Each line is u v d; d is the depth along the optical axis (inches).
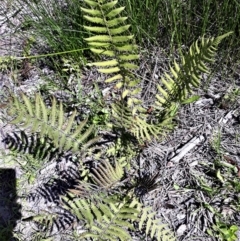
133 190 56.2
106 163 54.7
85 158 61.7
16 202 60.2
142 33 71.1
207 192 57.2
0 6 83.4
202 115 64.5
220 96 66.3
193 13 70.3
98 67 72.4
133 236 54.8
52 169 62.2
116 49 50.4
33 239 56.5
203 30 65.7
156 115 62.6
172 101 58.1
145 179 56.0
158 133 58.1
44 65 75.2
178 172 59.6
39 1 71.2
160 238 53.3
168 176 59.3
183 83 54.3
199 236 54.4
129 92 58.4
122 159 58.8
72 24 71.7
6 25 81.3
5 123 67.7
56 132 52.3
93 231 55.7
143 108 62.6
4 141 65.7
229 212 55.7
